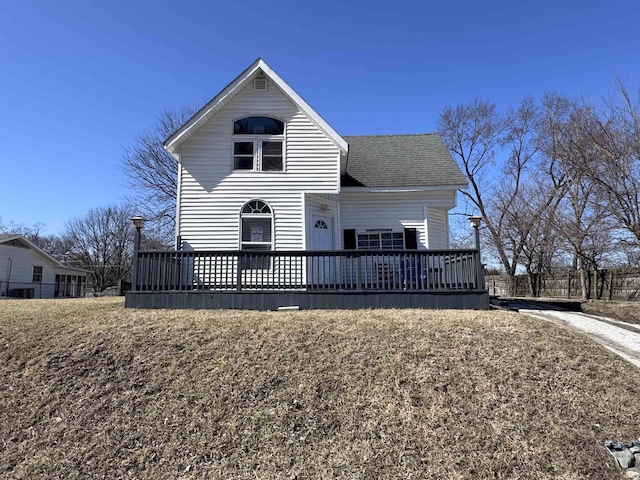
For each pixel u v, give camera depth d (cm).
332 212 1345
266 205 1241
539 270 2714
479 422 521
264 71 1252
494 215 2962
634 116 1445
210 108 1227
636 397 577
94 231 5453
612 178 1480
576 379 611
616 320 1120
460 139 3288
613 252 1755
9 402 575
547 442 492
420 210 1409
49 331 768
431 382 595
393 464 464
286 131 1263
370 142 1778
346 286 1028
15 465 479
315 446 491
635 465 459
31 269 3169
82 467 473
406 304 1015
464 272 1036
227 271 1029
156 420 536
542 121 2522
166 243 3080
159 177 3047
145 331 759
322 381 601
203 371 629
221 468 465
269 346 696
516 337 738
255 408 552
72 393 590
